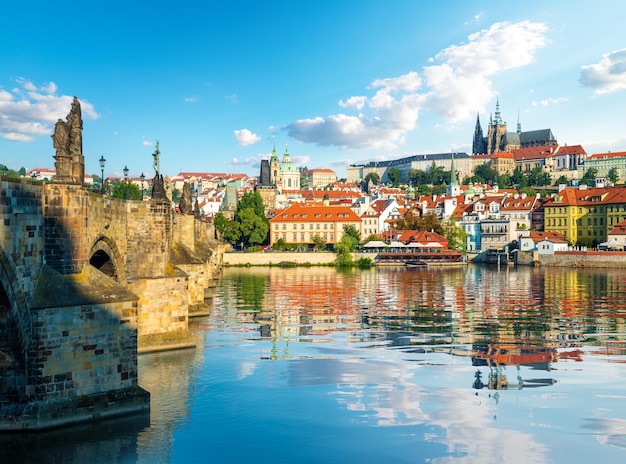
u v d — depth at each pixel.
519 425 46.06
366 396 52.62
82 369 41.47
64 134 43.00
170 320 67.75
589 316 99.19
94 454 39.53
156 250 66.06
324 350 71.44
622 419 47.41
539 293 133.88
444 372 61.22
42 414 39.41
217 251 174.12
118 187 193.62
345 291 138.88
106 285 43.34
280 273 198.75
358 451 40.97
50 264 41.94
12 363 39.28
